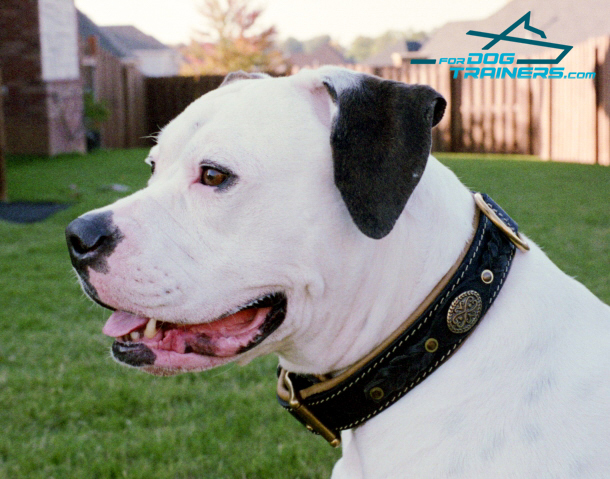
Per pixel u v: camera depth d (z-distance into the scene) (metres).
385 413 1.91
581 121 14.21
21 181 12.05
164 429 3.60
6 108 16.36
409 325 1.89
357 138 1.82
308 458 3.32
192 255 1.92
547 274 2.01
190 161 1.97
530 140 16.64
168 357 2.01
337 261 1.93
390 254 1.95
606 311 2.04
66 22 17.14
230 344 2.00
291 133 1.91
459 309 1.87
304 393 2.06
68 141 17.38
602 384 1.78
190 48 30.41
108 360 4.46
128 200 2.01
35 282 6.05
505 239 1.99
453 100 17.34
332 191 1.91
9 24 15.99
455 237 1.94
